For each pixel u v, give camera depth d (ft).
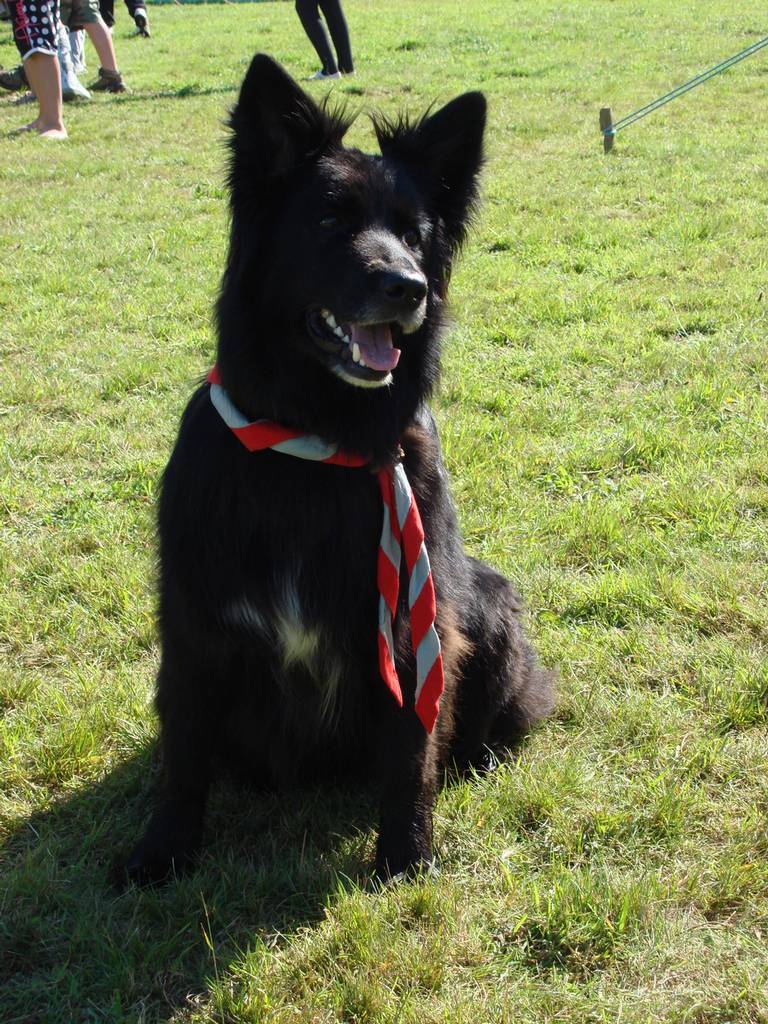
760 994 4.25
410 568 4.70
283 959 4.42
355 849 4.97
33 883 4.65
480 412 8.48
